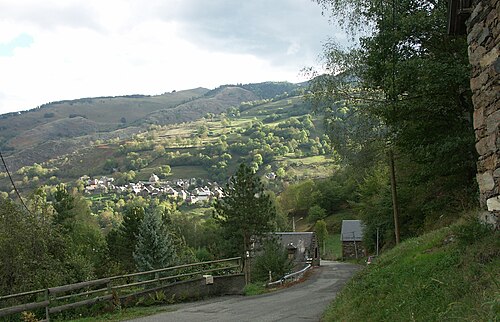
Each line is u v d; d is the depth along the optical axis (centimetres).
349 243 6831
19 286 1891
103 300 1495
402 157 2695
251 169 3784
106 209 10838
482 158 895
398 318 726
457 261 812
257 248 3666
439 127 1891
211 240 6488
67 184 15200
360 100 2500
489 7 851
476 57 909
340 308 1031
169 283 1805
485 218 887
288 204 10269
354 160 2722
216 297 1920
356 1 2353
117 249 4444
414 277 860
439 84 1681
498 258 716
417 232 2919
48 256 2148
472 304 592
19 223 2088
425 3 2039
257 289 2184
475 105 917
